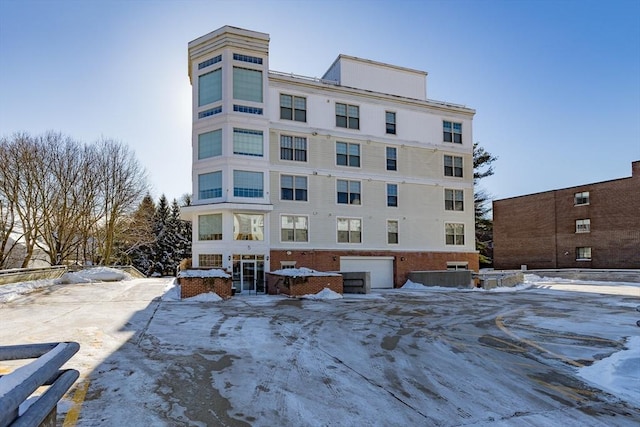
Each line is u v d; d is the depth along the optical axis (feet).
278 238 80.18
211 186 77.20
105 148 118.62
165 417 17.38
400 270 90.68
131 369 23.97
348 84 92.43
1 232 101.65
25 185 103.19
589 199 119.55
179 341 31.68
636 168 109.19
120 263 150.51
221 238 75.31
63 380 8.32
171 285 75.36
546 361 27.73
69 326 36.45
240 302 57.62
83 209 111.86
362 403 19.65
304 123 84.74
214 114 78.23
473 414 18.54
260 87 79.71
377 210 90.22
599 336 35.86
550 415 18.58
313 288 66.03
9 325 36.63
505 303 60.13
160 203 182.29
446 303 59.67
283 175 82.07
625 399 20.77
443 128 99.76
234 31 77.82
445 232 96.94
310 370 24.85
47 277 73.67
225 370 24.38
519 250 138.10
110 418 17.04
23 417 6.32
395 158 93.71
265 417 17.75
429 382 22.98
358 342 32.78
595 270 107.24
